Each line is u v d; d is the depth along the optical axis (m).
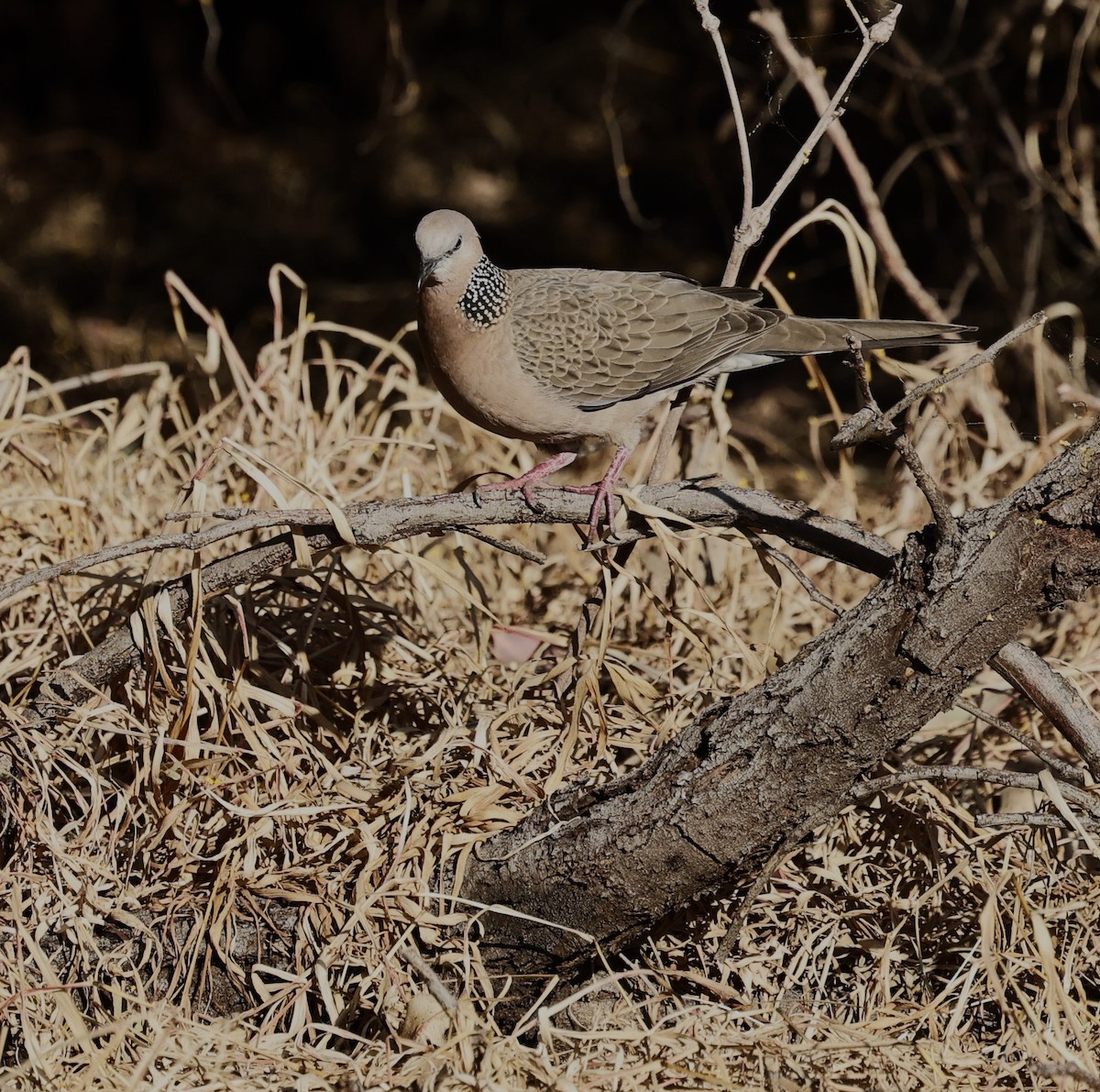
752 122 16.31
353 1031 6.23
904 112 16.12
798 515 6.46
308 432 9.45
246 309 19.02
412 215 22.06
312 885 6.50
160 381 10.30
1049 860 6.76
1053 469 5.36
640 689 7.28
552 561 9.42
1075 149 14.92
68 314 18.64
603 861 5.98
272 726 6.88
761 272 8.79
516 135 23.73
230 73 25.38
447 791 6.95
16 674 7.77
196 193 22.59
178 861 6.57
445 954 6.07
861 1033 5.86
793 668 5.80
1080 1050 5.75
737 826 5.84
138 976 6.24
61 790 7.00
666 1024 6.08
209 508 9.08
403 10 25.73
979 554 5.40
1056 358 11.64
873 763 5.81
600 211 21.50
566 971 6.34
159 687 7.07
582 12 26.00
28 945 6.06
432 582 9.27
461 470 10.59
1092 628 8.79
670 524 7.54
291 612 7.80
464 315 7.62
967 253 15.85
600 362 7.95
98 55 24.73
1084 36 12.46
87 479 9.68
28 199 22.22
